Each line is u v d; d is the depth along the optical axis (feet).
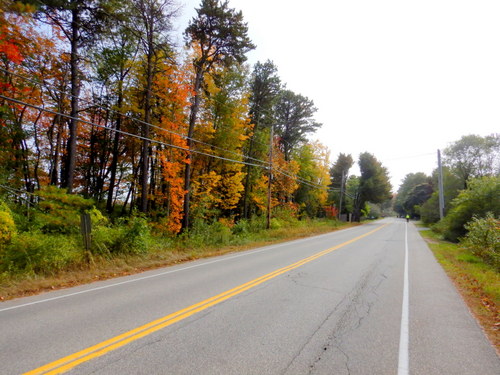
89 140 66.64
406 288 23.18
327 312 16.85
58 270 26.17
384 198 178.50
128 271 29.32
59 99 52.49
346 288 22.58
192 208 58.49
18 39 38.11
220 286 22.68
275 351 11.88
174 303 18.17
